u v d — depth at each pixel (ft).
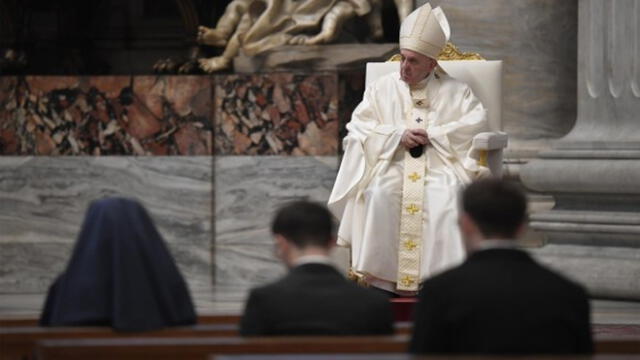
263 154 138.72
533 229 129.49
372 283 99.25
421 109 102.27
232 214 139.54
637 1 124.36
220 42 141.08
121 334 54.70
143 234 56.59
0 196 141.28
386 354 46.47
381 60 137.18
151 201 140.56
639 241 123.95
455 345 48.08
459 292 48.14
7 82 141.28
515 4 131.34
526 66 131.64
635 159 123.24
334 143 137.49
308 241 54.44
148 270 56.39
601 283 122.72
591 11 127.03
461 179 98.84
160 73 149.07
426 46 100.78
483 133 98.68
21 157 141.18
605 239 125.59
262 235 139.03
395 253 98.73
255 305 52.95
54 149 141.18
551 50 131.75
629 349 51.96
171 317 56.54
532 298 47.93
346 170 100.99
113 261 55.88
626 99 125.08
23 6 162.71
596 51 126.72
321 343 48.60
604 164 124.06
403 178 99.50
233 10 140.77
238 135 139.13
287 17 139.54
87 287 55.67
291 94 137.90
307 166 137.90
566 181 126.52
